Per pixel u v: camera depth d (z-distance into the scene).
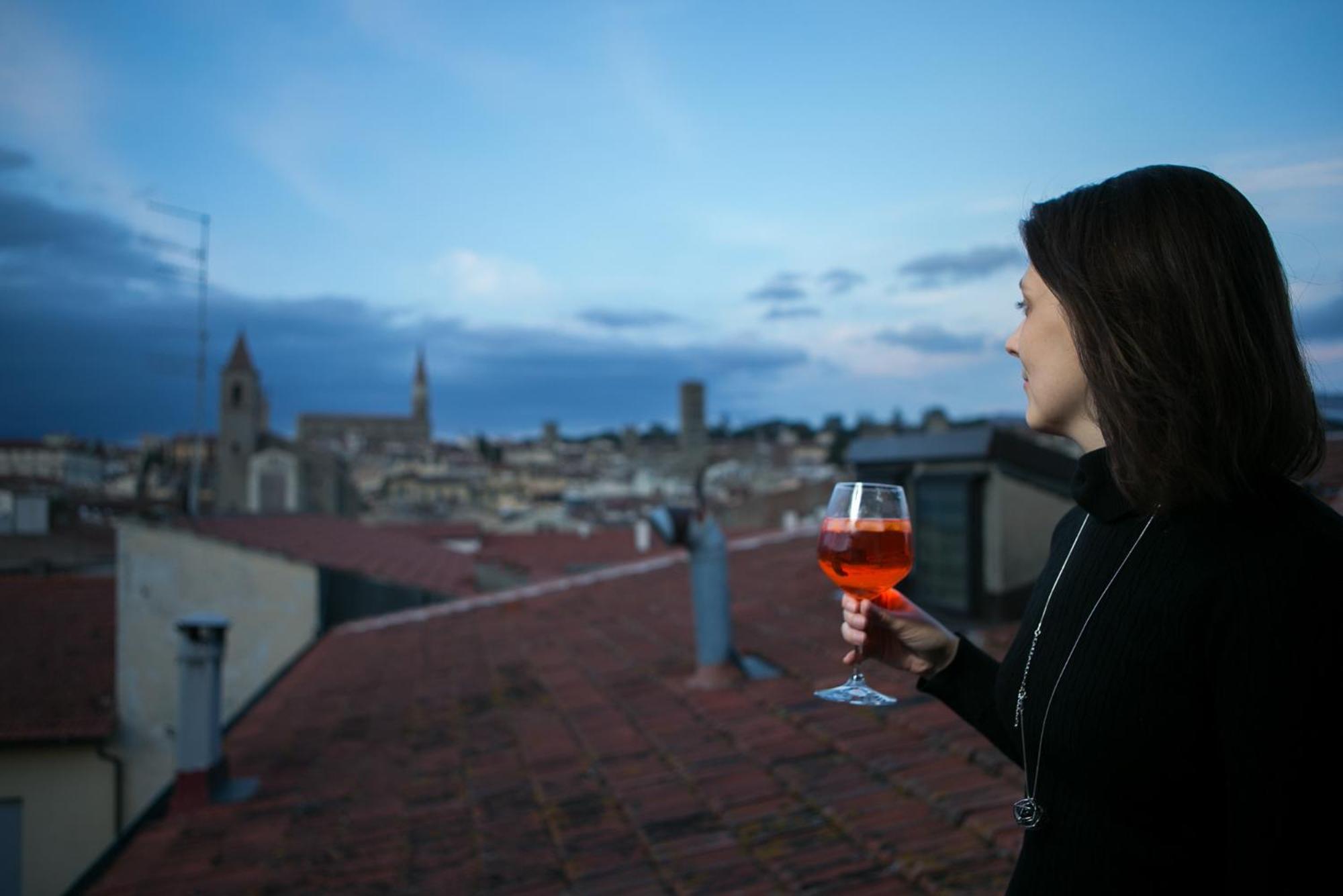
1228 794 0.81
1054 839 0.97
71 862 12.27
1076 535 1.06
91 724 12.48
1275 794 0.78
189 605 13.49
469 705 6.32
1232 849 0.81
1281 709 0.78
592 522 51.38
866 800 3.34
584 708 5.61
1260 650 0.80
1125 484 0.90
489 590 22.66
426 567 18.44
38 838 12.24
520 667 7.34
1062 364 1.00
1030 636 1.06
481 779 4.61
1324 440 0.88
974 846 2.81
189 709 4.99
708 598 5.40
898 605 1.34
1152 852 0.89
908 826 3.05
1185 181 0.92
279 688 8.25
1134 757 0.88
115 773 12.62
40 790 12.30
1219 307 0.86
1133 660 0.88
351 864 3.75
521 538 35.00
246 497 79.00
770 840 3.18
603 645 7.70
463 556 24.67
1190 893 0.87
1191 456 0.85
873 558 1.36
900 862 2.78
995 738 1.21
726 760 4.10
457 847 3.73
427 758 5.20
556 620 9.49
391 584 14.36
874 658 1.35
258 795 5.03
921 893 2.62
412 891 3.35
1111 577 0.94
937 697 1.30
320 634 13.53
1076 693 0.93
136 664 13.08
